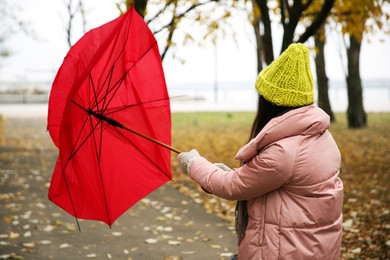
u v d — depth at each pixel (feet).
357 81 58.23
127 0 21.84
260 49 31.78
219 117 83.87
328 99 65.10
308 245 7.07
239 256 7.64
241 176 7.25
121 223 20.47
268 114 7.48
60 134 8.16
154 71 9.30
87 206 9.04
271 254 7.11
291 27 25.59
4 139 54.49
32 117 88.43
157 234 18.94
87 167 8.94
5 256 16.01
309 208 7.10
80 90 8.55
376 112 85.35
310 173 7.07
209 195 25.99
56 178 8.64
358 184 27.66
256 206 7.41
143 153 9.43
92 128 8.99
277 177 7.03
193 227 19.94
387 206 22.24
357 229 18.78
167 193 26.58
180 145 48.21
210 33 28.30
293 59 7.14
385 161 34.91
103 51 8.23
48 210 22.47
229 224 20.39
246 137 53.47
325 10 24.43
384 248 16.47
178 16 24.72
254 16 29.73
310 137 7.19
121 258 16.19
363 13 25.46
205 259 16.12
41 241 17.85
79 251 16.85
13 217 21.01
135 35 9.02
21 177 30.66
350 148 41.91
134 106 9.38
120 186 9.29
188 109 110.32
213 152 43.11
